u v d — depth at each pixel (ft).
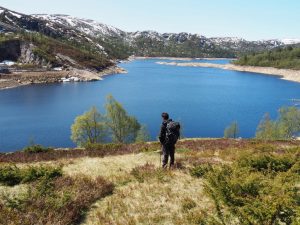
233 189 32.53
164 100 478.59
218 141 96.07
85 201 39.06
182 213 36.29
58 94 515.50
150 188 44.06
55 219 34.01
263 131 231.30
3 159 80.23
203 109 419.13
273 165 50.14
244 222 27.22
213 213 35.24
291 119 225.15
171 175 49.24
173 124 55.01
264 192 31.55
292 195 29.96
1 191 44.21
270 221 26.66
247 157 52.75
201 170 49.65
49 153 85.20
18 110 388.98
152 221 34.60
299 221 25.02
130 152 79.20
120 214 36.50
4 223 32.71
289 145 89.51
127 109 402.52
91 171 56.44
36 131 297.74
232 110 417.28
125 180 48.34
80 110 393.70
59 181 46.26
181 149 79.25
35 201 37.81
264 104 465.06
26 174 48.91
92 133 202.49
